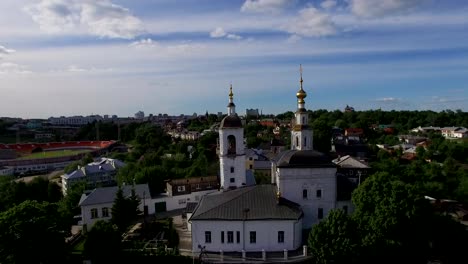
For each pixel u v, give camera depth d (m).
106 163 147.75
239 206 66.25
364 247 53.94
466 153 160.50
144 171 111.69
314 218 70.25
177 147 195.00
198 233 64.75
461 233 65.50
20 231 53.94
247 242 64.06
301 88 76.88
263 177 127.38
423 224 58.62
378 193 59.00
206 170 128.12
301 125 76.06
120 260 59.31
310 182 69.88
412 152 172.00
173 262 60.53
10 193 108.19
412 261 59.12
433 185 98.62
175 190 100.38
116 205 80.50
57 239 57.59
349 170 107.81
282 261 59.44
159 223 86.06
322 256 53.09
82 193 103.56
